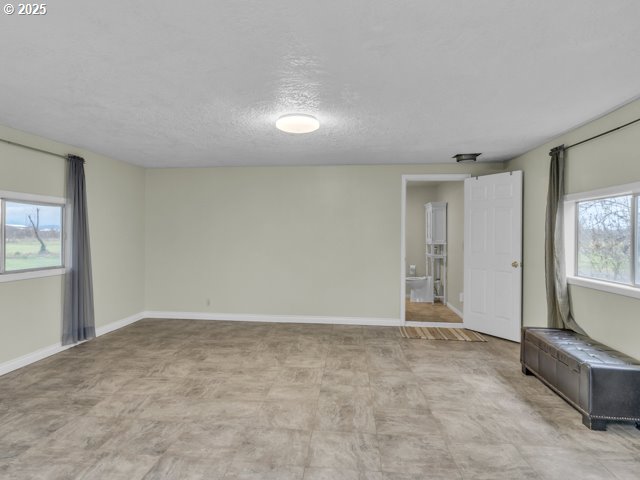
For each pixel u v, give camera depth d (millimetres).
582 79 2473
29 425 2592
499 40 1974
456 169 5496
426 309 6836
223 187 5828
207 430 2541
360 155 4930
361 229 5641
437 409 2875
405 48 2061
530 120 3371
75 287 4320
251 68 2322
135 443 2375
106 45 2035
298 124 3193
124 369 3684
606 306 3193
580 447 2369
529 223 4617
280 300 5770
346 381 3416
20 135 3727
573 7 1673
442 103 2938
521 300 4727
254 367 3760
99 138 4047
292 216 5738
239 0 1621
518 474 2100
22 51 2102
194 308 5898
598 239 3424
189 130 3723
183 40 1979
